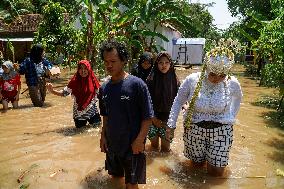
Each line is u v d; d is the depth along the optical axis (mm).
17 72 8984
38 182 4227
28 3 31031
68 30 16797
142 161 3873
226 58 4098
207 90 4281
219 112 4293
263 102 10242
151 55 5629
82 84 6621
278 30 8367
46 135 6281
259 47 10953
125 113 3752
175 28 34844
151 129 5359
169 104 5203
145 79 5648
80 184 4176
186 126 4391
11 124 7184
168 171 4617
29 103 9695
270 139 6297
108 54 3631
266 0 23625
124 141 3795
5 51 24562
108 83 3855
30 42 26156
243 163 4980
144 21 20125
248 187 4160
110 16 16109
